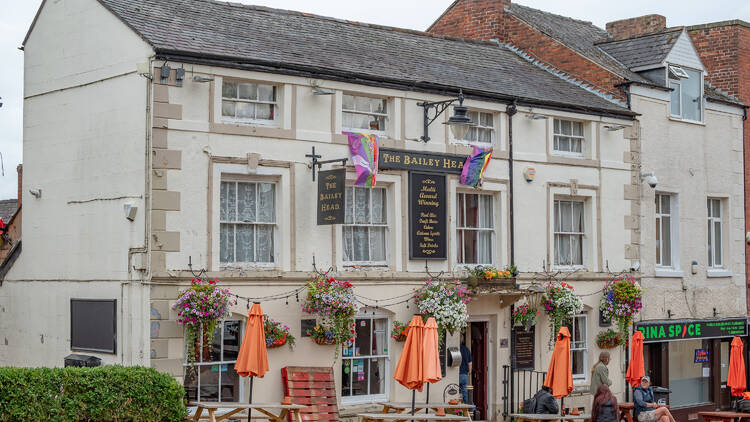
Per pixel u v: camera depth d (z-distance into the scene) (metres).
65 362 18.30
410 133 20.33
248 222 18.27
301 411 18.00
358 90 19.55
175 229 17.20
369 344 19.80
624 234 23.97
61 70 19.42
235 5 21.08
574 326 23.11
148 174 17.12
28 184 20.22
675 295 25.27
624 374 23.73
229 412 16.77
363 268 19.69
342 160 18.59
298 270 18.58
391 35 23.30
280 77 18.50
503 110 21.75
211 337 17.16
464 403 20.78
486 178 21.41
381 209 20.17
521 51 26.50
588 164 23.28
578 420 19.95
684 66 25.73
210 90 17.72
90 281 18.38
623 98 24.33
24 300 20.28
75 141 18.95
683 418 25.25
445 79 21.25
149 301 16.94
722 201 27.17
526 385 22.09
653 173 24.69
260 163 18.20
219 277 17.59
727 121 27.17
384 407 18.62
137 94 17.48
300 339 18.55
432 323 16.70
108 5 18.27
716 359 26.39
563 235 23.08
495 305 21.56
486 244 21.75
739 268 27.30
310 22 21.94
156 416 16.03
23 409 14.53
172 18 18.97
